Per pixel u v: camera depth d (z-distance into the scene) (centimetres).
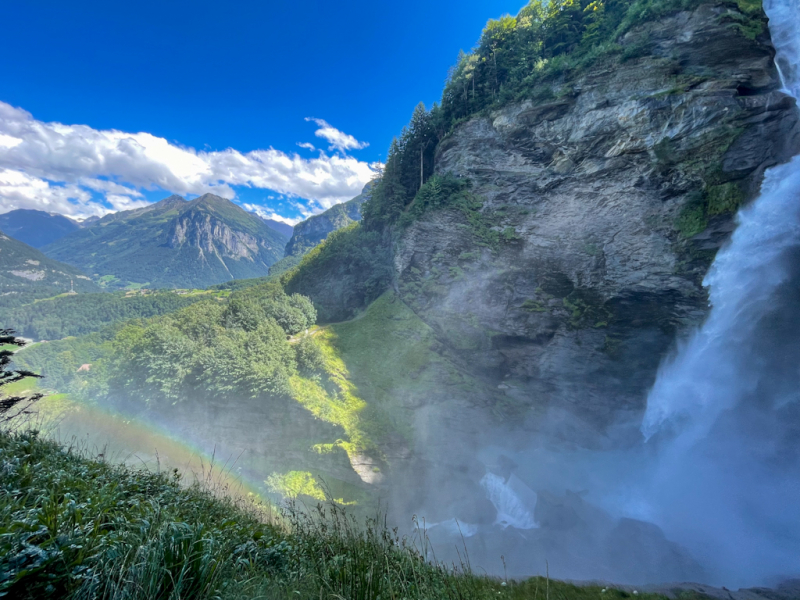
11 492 396
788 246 2973
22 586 245
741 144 3259
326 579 410
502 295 4756
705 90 3447
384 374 4559
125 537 334
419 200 5594
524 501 3438
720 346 3347
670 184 3662
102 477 614
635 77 3906
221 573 347
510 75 5450
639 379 3938
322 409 3900
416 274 5412
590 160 4219
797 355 2916
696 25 3638
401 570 497
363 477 3494
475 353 4722
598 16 4925
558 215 4500
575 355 4294
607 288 4088
